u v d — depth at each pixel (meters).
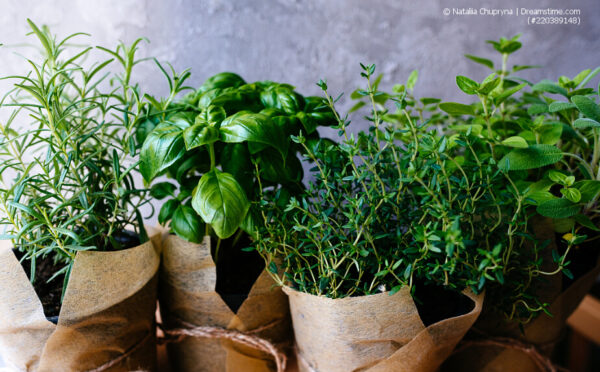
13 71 0.94
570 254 0.70
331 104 0.58
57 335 0.61
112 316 0.65
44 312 0.63
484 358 0.75
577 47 1.10
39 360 0.65
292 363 0.85
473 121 0.78
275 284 0.65
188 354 0.79
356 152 0.56
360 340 0.59
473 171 0.63
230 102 0.71
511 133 0.79
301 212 0.68
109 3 0.95
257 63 1.04
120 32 0.97
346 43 1.05
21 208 0.56
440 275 0.58
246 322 0.73
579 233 0.72
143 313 0.71
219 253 0.80
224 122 0.62
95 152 0.66
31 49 0.94
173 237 0.71
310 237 0.58
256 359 0.78
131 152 0.66
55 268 0.72
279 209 0.64
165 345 0.87
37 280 0.69
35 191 0.70
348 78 1.07
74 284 0.59
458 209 0.55
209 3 0.99
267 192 0.72
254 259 0.80
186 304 0.74
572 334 1.06
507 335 0.72
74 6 0.94
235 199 0.60
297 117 0.69
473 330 0.73
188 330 0.75
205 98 0.75
